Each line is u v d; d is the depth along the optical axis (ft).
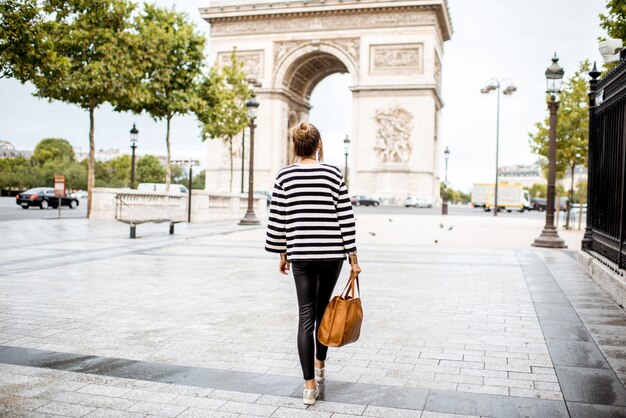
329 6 230.07
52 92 115.96
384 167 225.35
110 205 111.86
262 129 238.27
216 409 17.25
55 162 412.36
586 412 17.12
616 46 41.73
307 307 18.25
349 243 18.08
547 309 31.96
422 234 89.25
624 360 22.34
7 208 161.79
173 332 26.21
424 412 17.13
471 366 21.66
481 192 301.63
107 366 21.20
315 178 18.13
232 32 244.22
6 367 20.92
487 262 53.67
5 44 77.36
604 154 43.14
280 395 18.51
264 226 104.47
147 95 123.65
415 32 224.33
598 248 45.42
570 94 123.85
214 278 42.11
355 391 18.93
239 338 25.32
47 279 40.29
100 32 114.73
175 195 120.37
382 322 28.81
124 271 44.86
